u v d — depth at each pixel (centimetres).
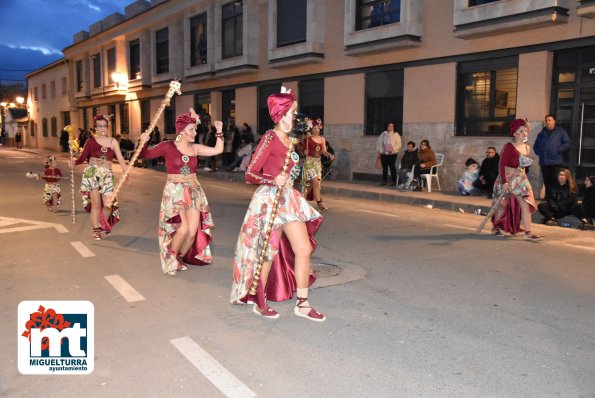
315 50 1828
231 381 362
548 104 1274
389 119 1664
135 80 3134
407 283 589
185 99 2720
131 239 823
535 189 1282
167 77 2792
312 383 360
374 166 1706
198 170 2191
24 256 709
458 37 1374
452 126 1462
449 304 521
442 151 1488
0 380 367
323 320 473
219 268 652
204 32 2528
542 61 1258
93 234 821
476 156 1407
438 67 1485
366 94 1722
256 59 2173
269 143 457
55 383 361
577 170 1240
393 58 1605
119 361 392
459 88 1454
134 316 484
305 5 1889
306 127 482
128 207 1166
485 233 884
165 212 609
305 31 1902
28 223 958
